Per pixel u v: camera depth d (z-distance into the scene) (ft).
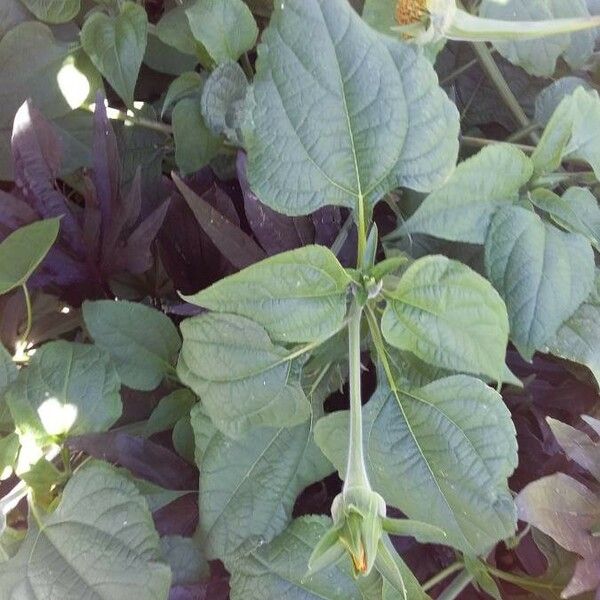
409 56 1.16
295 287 1.18
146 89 1.95
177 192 1.69
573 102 1.34
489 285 1.16
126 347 1.52
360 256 1.26
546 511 1.40
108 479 1.40
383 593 1.39
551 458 1.64
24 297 1.64
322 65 1.14
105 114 1.59
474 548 1.29
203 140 1.67
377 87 1.16
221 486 1.43
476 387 1.29
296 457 1.46
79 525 1.38
